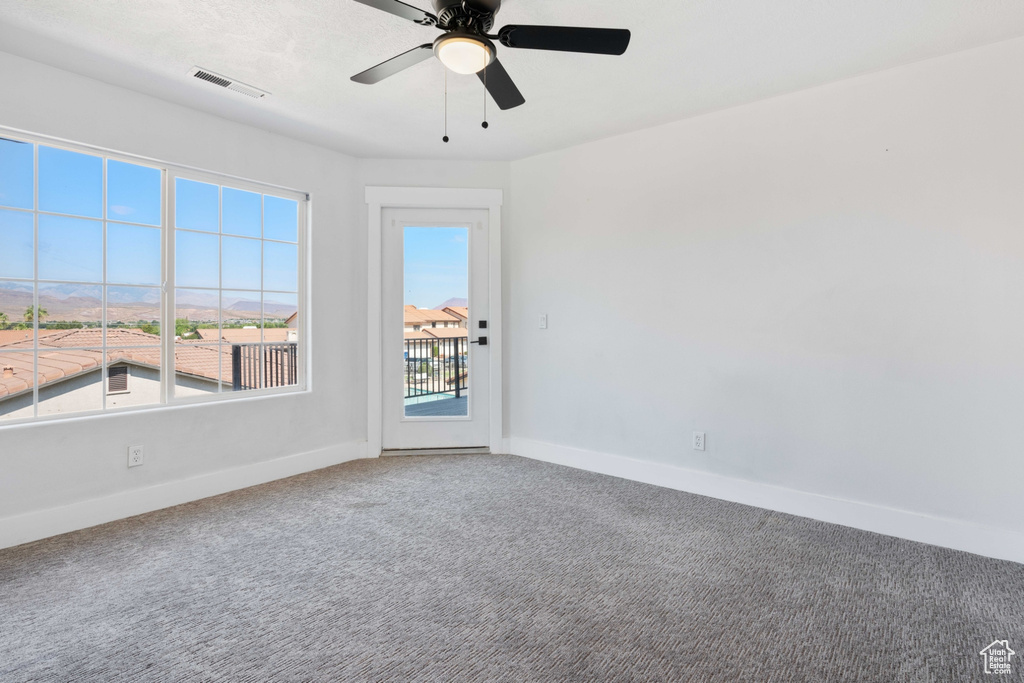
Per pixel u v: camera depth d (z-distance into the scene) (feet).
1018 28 6.88
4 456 7.50
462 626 5.60
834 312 8.59
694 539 7.91
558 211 12.07
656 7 6.45
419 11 5.49
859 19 6.70
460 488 10.30
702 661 5.02
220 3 6.32
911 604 6.07
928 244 7.79
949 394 7.66
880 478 8.21
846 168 8.45
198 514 8.87
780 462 9.14
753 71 8.13
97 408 8.89
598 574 6.79
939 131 7.68
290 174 11.11
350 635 5.42
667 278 10.44
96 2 6.30
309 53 7.55
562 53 7.55
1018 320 7.18
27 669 4.83
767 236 9.23
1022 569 6.95
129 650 5.14
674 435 10.39
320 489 10.21
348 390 12.34
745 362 9.51
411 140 11.30
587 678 4.76
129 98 8.77
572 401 11.91
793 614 5.86
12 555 7.22
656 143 10.55
